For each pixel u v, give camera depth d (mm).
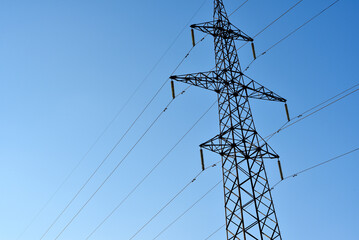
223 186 38906
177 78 42312
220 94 42281
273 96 43594
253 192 37219
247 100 41719
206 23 45781
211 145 40219
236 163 38438
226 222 37625
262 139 40031
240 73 43062
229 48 44562
